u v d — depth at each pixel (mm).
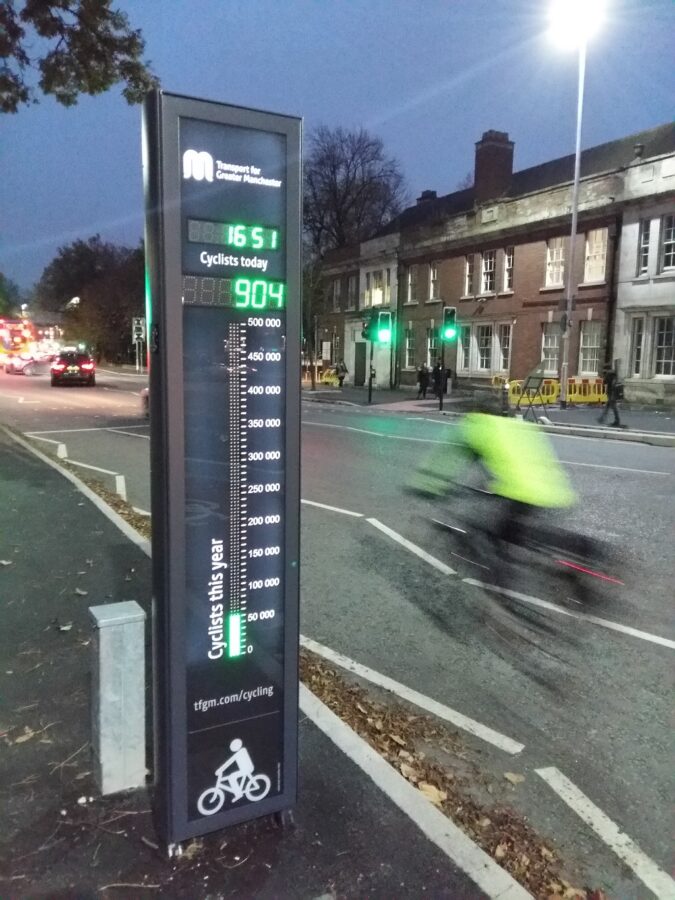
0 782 3074
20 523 7352
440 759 3568
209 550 2500
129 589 5418
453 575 6344
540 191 26719
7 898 2461
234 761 2656
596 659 4762
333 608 5578
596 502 9148
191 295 2336
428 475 9422
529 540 7109
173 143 2246
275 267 2471
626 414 21406
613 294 24188
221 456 2469
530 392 22172
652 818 3195
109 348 70125
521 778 3447
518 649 4902
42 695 3822
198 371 2385
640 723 3990
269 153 2412
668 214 22359
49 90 10070
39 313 95812
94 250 83188
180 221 2281
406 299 35125
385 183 57250
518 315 27859
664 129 26078
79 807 2922
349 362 40031
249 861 2664
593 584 6098
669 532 7703
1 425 17094
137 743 3029
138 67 10016
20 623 4750
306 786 3113
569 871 2842
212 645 2561
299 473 2621
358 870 2639
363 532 7742
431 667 4621
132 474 11508
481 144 30781
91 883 2541
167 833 2590
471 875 2633
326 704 3953
